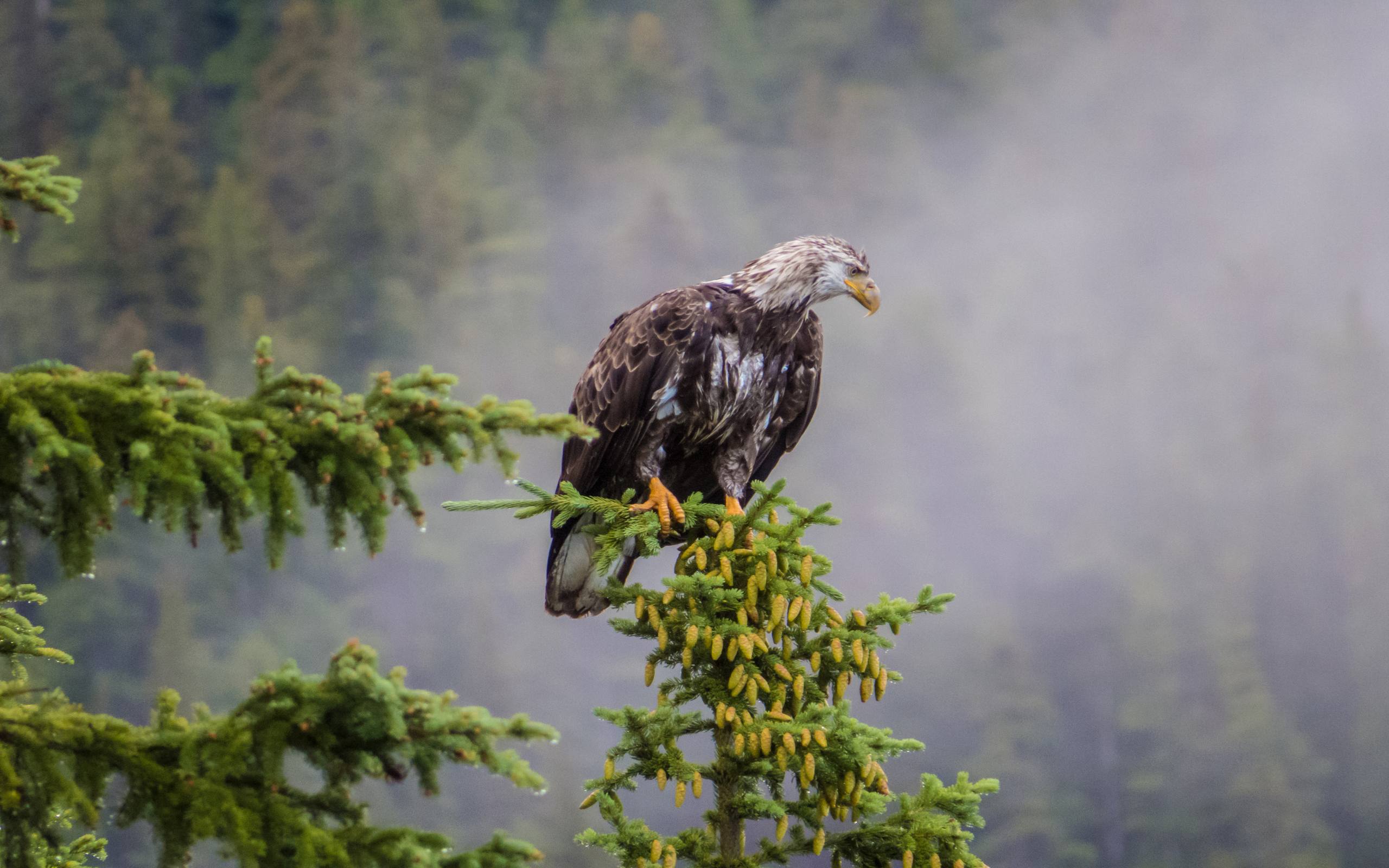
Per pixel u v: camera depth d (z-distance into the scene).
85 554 3.01
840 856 4.52
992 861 59.28
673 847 4.43
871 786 4.39
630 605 4.80
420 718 3.02
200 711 3.12
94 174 94.69
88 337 83.75
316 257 97.31
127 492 3.02
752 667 4.49
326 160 108.69
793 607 4.44
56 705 3.07
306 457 3.17
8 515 3.02
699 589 4.50
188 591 58.84
